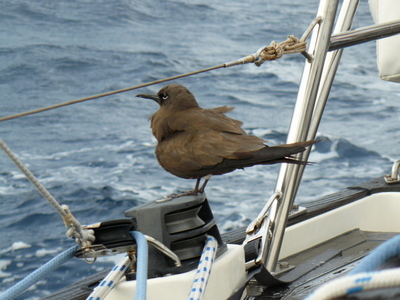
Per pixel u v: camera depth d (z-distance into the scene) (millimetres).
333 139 16797
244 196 12672
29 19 37281
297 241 3637
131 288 2256
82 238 1981
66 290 2639
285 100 23359
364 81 25859
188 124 2482
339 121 19422
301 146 2229
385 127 18656
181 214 2348
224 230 11148
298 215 3660
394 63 3494
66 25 36469
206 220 2510
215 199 12484
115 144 17641
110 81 26719
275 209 2951
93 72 27859
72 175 14750
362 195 4137
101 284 2193
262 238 2877
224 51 33031
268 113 21438
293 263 3482
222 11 43250
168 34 36219
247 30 38438
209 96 24062
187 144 2414
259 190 13016
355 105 21812
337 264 3238
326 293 884
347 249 3688
